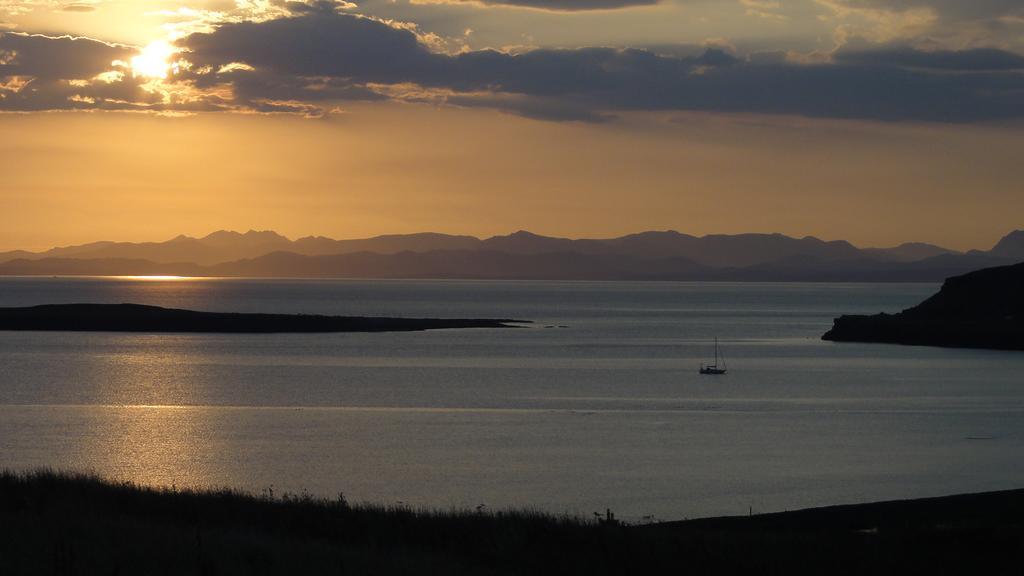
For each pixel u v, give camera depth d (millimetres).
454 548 36938
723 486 81062
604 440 109125
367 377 185750
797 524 57719
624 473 87125
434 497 75062
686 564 35906
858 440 111125
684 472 88000
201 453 96500
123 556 30969
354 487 79375
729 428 121062
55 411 131125
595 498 75375
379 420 125625
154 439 105938
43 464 87562
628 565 35406
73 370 190875
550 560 35531
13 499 38938
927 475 87250
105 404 140125
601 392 164875
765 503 73875
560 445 104688
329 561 32500
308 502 44969
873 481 83875
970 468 91500
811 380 190625
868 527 56469
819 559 37719
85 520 35469
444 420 126375
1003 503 63406
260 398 150250
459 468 89188
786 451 101875
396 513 42969
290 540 35594
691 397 159000
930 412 140875
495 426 120750
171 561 30984
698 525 57469
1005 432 119312
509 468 89438
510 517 42406
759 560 36812
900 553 39156
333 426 119188
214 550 32469
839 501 74875
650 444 106250
